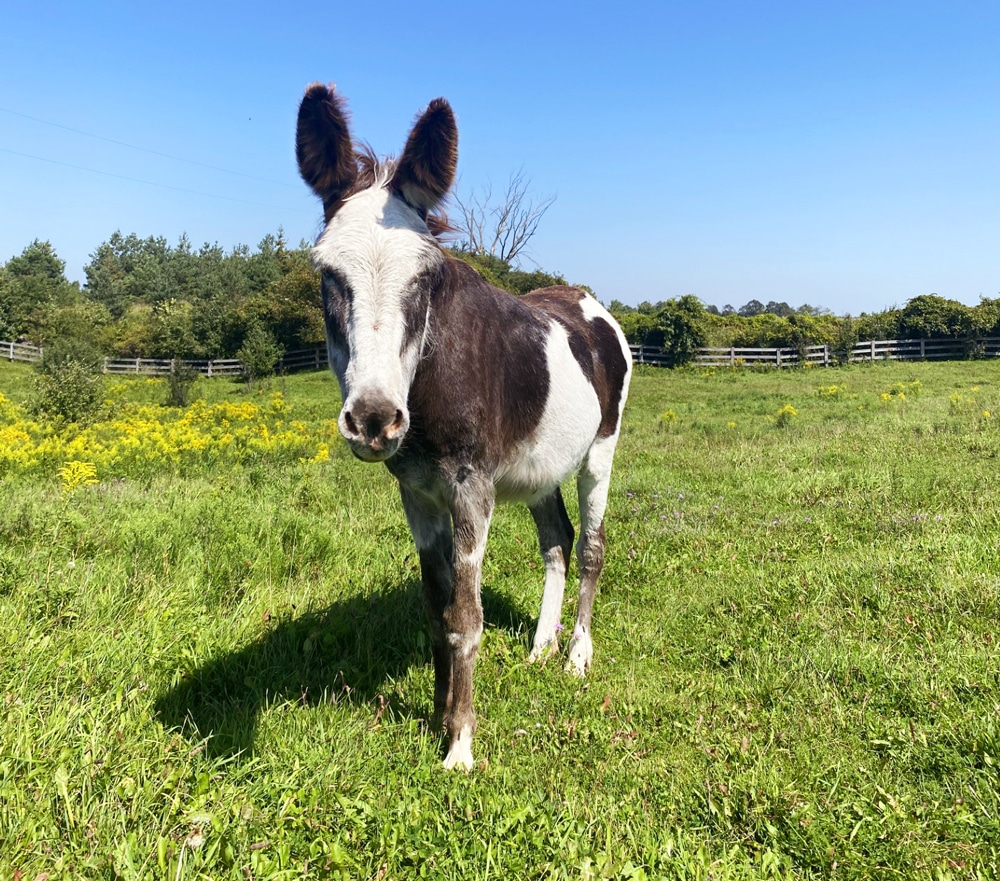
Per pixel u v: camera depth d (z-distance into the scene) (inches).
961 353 1291.8
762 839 95.4
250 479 310.8
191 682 124.6
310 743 110.7
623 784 108.4
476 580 117.7
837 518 246.2
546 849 87.4
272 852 83.9
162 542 183.6
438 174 107.1
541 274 1472.7
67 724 99.8
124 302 3233.3
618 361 177.5
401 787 101.7
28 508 201.9
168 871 76.1
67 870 75.8
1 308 1756.9
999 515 221.0
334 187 110.3
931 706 120.6
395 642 154.8
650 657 155.6
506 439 126.9
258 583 176.1
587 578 170.6
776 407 742.5
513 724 126.6
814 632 155.1
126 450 357.1
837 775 105.5
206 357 1518.2
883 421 516.1
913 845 90.0
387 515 249.8
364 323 91.4
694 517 256.4
